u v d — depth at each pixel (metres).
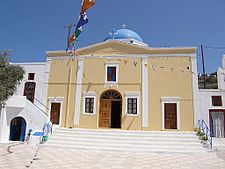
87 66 21.28
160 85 19.91
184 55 20.11
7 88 13.54
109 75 20.94
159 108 19.55
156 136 16.23
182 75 19.81
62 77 21.45
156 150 14.06
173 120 19.30
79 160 11.20
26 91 21.78
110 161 11.10
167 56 20.33
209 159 11.85
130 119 19.69
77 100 20.70
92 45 21.52
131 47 20.94
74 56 21.62
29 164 10.11
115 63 20.88
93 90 20.72
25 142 16.67
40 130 17.52
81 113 20.42
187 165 10.43
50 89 21.44
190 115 19.03
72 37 21.25
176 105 19.41
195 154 13.30
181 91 19.55
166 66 20.17
